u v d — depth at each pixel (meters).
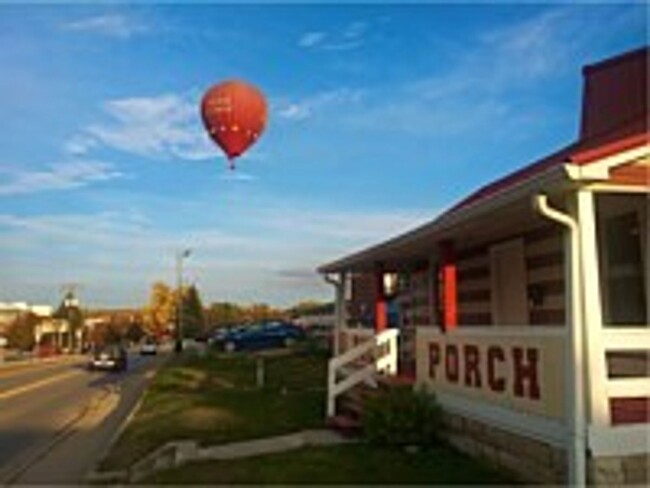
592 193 10.03
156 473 12.78
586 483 9.29
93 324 134.62
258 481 11.21
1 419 23.92
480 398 12.03
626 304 12.40
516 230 15.31
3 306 152.12
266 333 56.47
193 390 28.17
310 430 15.63
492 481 10.68
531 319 15.40
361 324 29.06
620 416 9.77
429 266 20.14
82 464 15.83
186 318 107.94
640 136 9.80
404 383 14.70
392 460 12.06
